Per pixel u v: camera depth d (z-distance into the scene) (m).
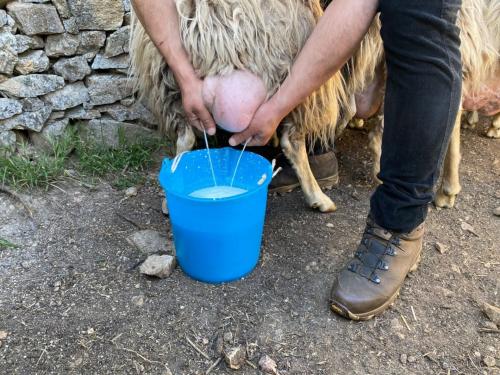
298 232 1.56
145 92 1.53
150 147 1.94
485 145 2.12
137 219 1.61
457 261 1.46
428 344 1.20
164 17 1.24
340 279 1.26
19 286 1.33
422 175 1.12
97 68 1.83
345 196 1.76
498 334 1.22
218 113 1.29
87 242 1.50
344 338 1.20
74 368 1.12
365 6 1.07
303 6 1.32
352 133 2.16
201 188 1.45
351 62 1.46
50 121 1.85
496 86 1.67
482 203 1.74
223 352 1.16
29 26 1.68
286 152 1.54
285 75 1.30
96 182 1.78
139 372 1.12
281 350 1.17
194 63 1.29
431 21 0.98
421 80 1.02
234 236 1.26
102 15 1.74
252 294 1.32
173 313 1.26
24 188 1.71
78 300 1.29
